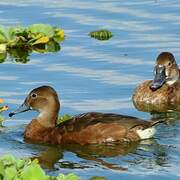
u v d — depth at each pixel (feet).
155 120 56.70
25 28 73.87
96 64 66.69
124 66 66.28
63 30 73.92
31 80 63.36
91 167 48.85
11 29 73.41
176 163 49.01
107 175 47.29
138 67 66.08
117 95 61.00
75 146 53.06
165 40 72.02
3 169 43.55
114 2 82.48
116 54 69.00
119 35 73.56
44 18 78.18
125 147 52.03
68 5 81.76
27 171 43.24
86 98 60.08
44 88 55.52
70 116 56.34
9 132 55.06
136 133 52.75
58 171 48.39
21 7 81.41
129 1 82.79
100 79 63.52
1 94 60.54
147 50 69.72
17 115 57.72
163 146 51.72
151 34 73.56
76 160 50.42
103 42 72.02
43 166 49.39
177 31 74.13
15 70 65.87
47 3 82.58
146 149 51.42
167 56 64.28
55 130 54.24
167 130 54.75
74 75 64.23
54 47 71.67
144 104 61.36
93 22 77.00
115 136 52.80
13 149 52.44
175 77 64.18
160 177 46.73
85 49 70.54
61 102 59.21
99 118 53.67
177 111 60.44
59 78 63.67
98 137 52.95
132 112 58.90
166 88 62.90
